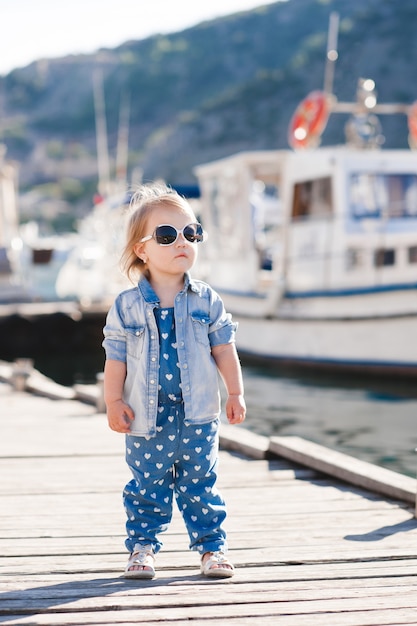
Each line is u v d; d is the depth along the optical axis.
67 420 8.55
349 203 13.36
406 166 13.52
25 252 24.97
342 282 13.41
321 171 13.62
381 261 13.06
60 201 159.75
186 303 3.63
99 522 4.79
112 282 22.66
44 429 8.04
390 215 13.27
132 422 3.61
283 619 3.23
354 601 3.42
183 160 143.00
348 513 4.90
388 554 4.07
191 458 3.65
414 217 13.30
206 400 3.62
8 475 6.10
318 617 3.25
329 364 13.75
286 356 14.57
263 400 11.84
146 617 3.25
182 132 151.25
